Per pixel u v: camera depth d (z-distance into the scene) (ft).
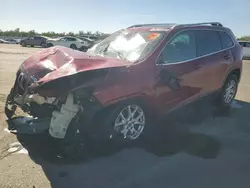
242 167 11.81
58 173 10.66
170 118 17.25
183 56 15.01
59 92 10.59
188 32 15.71
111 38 16.55
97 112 11.28
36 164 11.18
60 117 10.86
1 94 20.80
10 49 86.17
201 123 16.85
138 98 12.48
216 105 19.57
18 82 13.85
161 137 14.43
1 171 10.57
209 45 17.10
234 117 18.35
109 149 12.66
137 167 11.41
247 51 83.25
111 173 10.87
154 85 12.94
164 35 14.38
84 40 100.17
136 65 12.57
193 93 15.66
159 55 13.58
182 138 14.46
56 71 11.52
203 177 10.89
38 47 109.91
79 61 11.91
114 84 11.46
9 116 15.26
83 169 11.03
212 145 13.83
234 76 19.84
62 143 11.66
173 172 11.17
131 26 17.42
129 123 12.67
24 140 13.20
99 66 11.67
